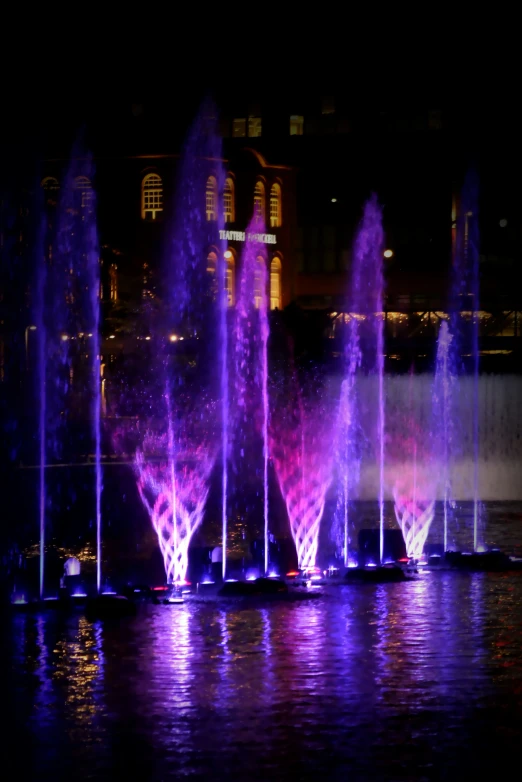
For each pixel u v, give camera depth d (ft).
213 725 61.11
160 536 134.92
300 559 110.73
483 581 100.48
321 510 164.04
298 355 246.06
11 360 267.39
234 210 304.30
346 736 59.41
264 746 58.18
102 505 162.91
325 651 75.56
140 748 57.93
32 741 58.90
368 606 89.61
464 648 76.28
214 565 99.14
